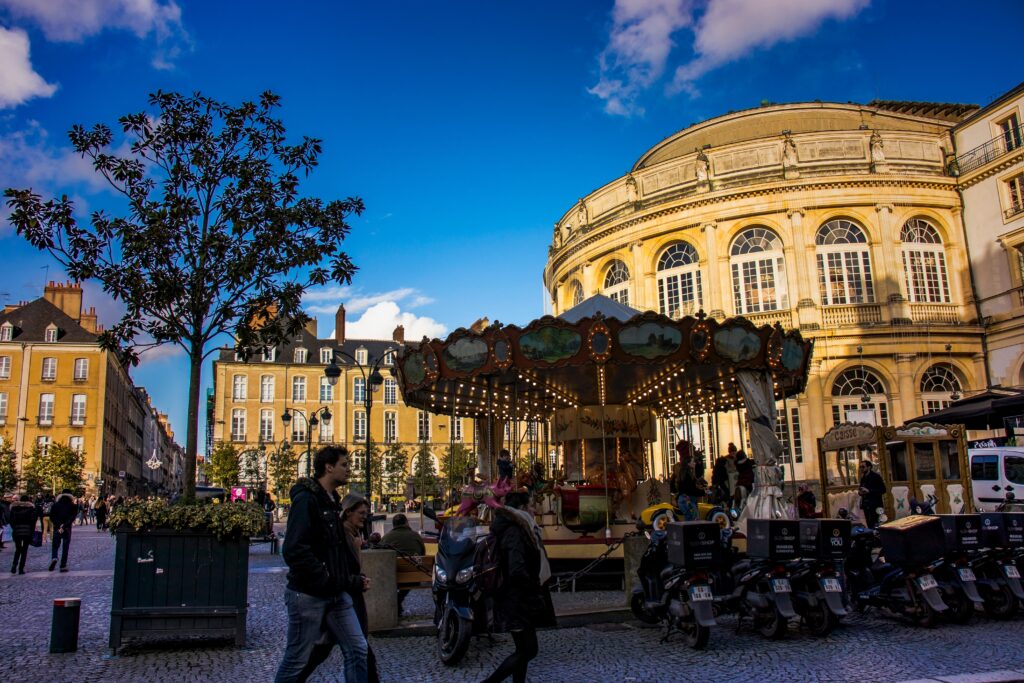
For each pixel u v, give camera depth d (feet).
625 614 33.12
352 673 16.71
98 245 32.09
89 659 25.99
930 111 134.00
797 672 23.77
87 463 202.80
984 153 105.81
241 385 246.47
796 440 103.55
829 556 29.14
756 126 123.03
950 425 56.29
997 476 63.93
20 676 23.76
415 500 180.14
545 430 72.28
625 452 50.55
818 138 109.70
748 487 58.49
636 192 118.93
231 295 32.71
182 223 32.30
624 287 118.73
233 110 33.88
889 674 23.22
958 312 105.50
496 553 20.93
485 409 67.05
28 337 207.31
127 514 26.76
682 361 43.01
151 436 399.44
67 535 55.36
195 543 27.40
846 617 32.76
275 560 65.10
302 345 254.88
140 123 33.04
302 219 33.60
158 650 27.30
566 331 42.80
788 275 105.29
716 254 108.99
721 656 26.18
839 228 107.55
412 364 50.65
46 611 36.60
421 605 39.42
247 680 23.20
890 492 57.11
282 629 31.48
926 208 107.86
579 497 46.78
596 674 23.99
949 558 31.14
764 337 45.09
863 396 98.27
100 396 207.62
